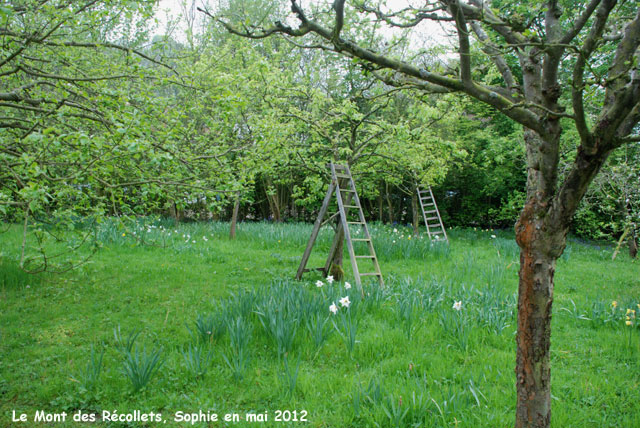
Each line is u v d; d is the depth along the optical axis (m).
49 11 3.95
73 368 3.95
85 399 3.42
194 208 17.19
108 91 3.97
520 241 2.49
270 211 21.89
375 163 9.59
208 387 3.67
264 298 5.08
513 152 14.12
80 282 6.77
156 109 4.79
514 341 4.81
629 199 8.45
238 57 9.76
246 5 10.06
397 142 7.95
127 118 3.60
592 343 4.92
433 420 3.16
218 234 13.09
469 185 18.50
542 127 2.26
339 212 7.17
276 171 8.95
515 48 2.58
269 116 7.37
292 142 8.30
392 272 8.51
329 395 3.61
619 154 9.14
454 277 7.94
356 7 3.47
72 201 4.67
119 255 8.86
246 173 5.71
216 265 8.63
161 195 4.79
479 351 4.51
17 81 5.33
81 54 5.57
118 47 4.68
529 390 2.50
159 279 7.23
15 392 3.56
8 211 4.07
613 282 8.38
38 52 5.02
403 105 13.01
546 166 2.30
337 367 4.11
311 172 9.25
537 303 2.44
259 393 3.60
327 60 10.96
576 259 11.30
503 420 3.19
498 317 5.16
